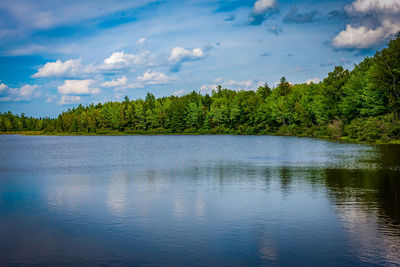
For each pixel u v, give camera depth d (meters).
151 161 36.94
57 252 10.83
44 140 109.50
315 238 11.70
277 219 13.95
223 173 26.77
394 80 61.69
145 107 159.12
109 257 10.37
